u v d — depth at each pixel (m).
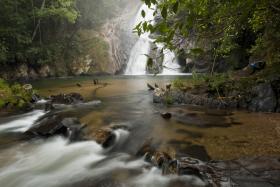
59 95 14.38
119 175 6.34
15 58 27.95
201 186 5.21
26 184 6.25
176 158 6.18
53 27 33.09
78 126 9.20
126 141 8.03
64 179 6.40
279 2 2.57
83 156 7.62
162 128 8.74
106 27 36.88
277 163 5.38
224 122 9.06
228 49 10.02
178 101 13.04
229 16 2.74
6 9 26.83
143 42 37.03
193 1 2.28
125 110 11.96
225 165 5.52
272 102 10.40
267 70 7.86
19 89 15.12
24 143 8.69
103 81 24.58
